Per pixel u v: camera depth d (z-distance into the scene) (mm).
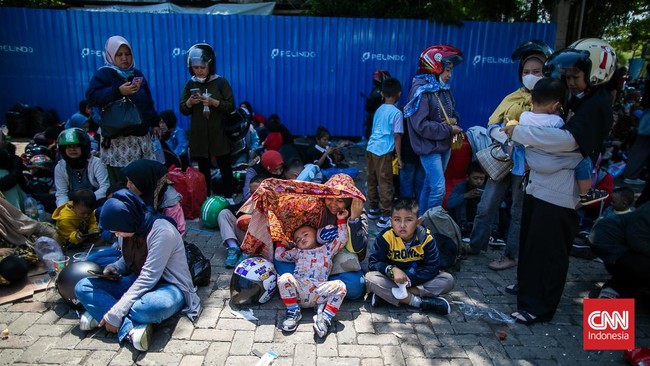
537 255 3049
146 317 2762
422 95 4152
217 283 3598
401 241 3256
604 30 9992
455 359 2723
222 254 4148
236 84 8883
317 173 4727
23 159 6102
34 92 8828
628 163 5828
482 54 8766
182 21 8516
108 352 2701
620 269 3248
